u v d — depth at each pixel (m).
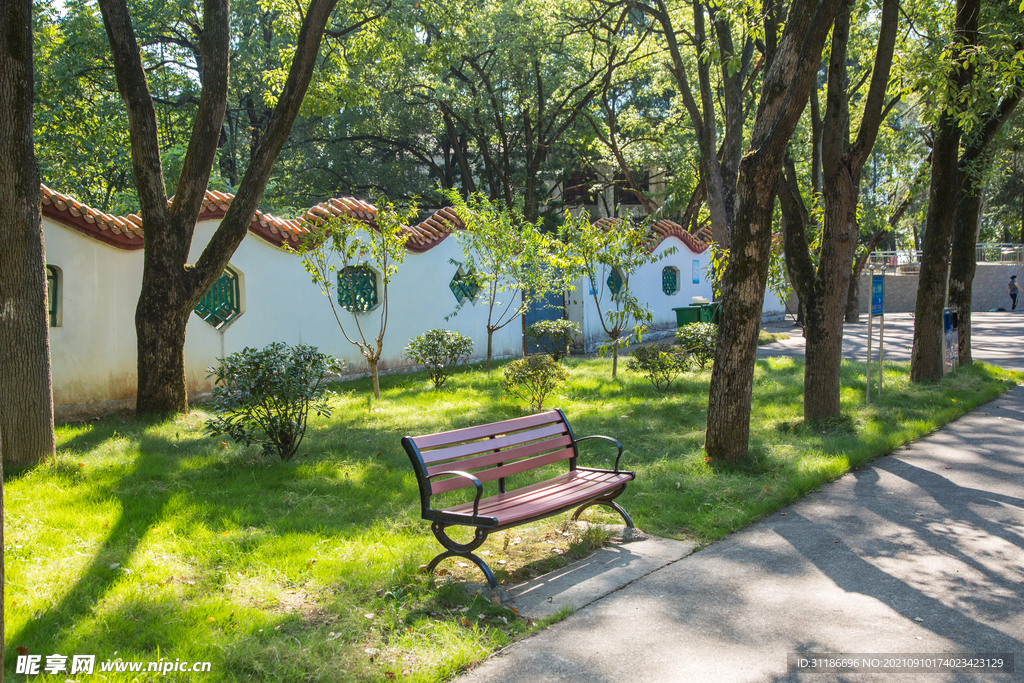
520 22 21.58
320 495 6.02
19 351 6.46
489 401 10.23
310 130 29.70
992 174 11.48
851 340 18.62
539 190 29.36
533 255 12.88
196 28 9.48
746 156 6.54
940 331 11.06
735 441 6.75
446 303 15.16
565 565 4.58
